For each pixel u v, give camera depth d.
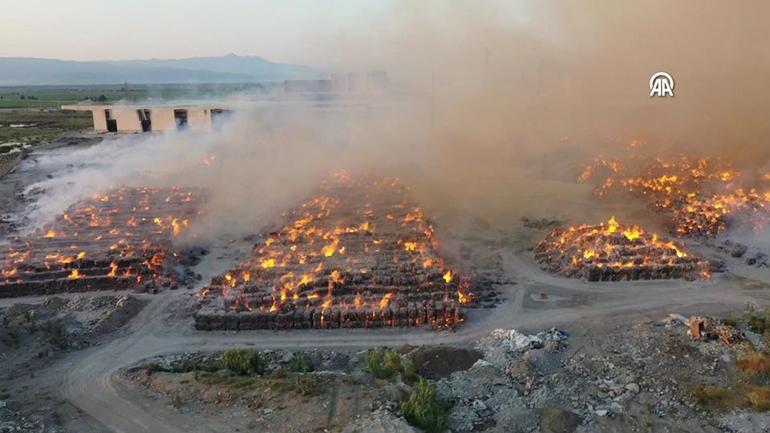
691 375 24.88
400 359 27.14
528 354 27.08
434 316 32.09
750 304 33.19
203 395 24.06
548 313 33.09
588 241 41.00
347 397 23.08
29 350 28.92
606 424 22.25
